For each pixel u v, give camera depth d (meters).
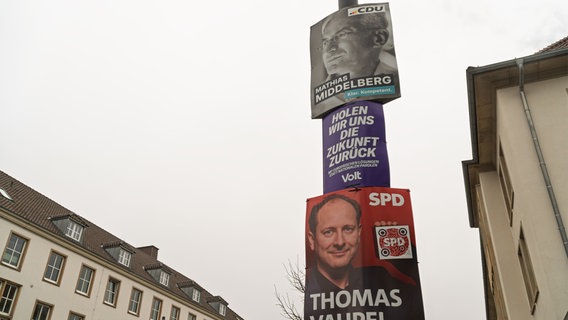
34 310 25.33
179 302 39.81
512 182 11.48
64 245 28.41
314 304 7.00
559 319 8.91
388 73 8.60
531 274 11.66
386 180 7.71
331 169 8.14
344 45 9.06
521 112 11.34
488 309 22.41
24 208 28.34
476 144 14.15
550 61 11.27
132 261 37.84
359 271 6.95
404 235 7.10
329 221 7.52
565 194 10.02
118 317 31.81
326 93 8.88
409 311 6.55
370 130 8.16
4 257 24.31
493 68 11.59
